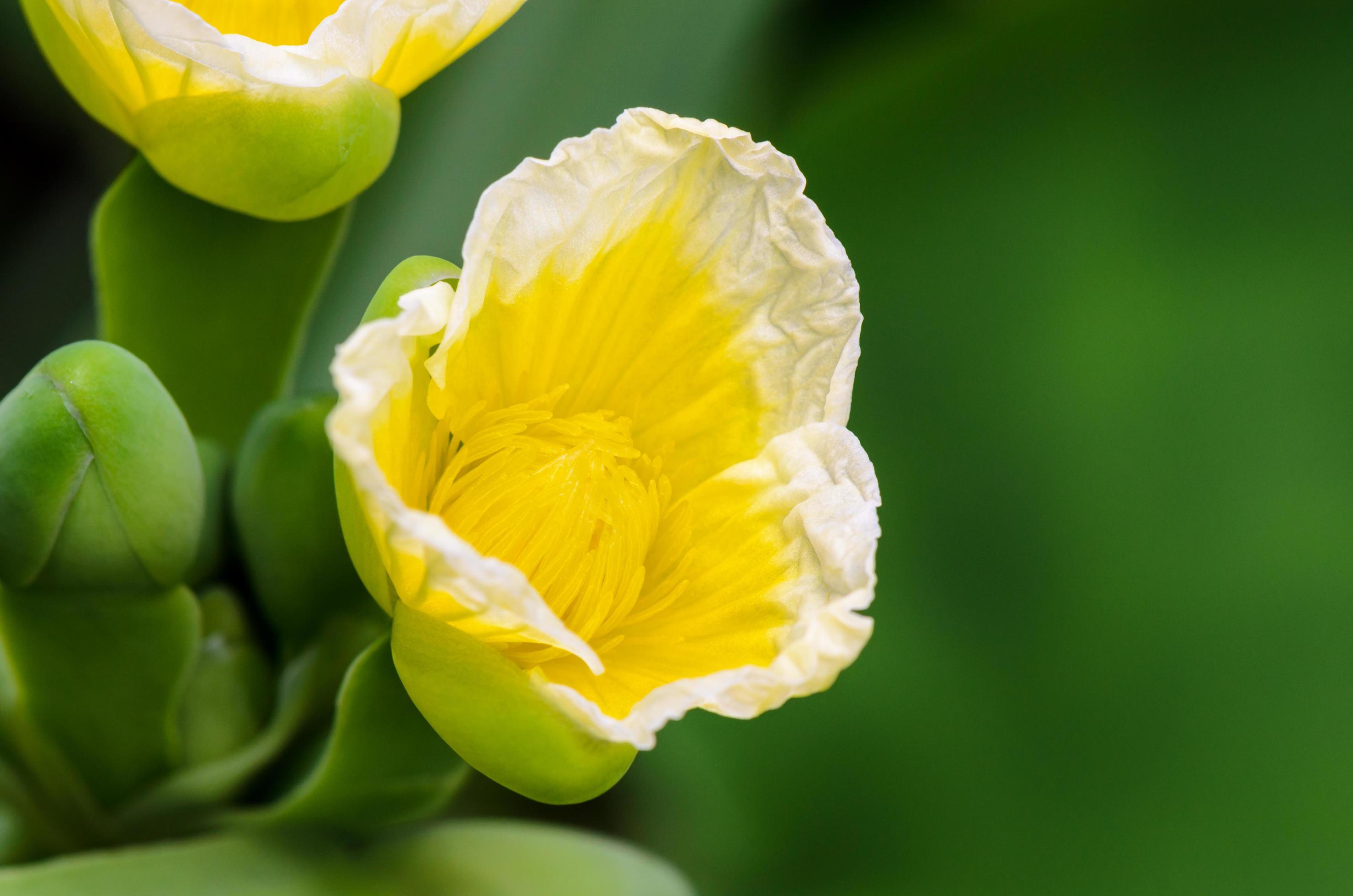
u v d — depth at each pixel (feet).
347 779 0.82
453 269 0.77
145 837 0.86
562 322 0.79
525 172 0.77
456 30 0.82
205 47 0.79
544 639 0.76
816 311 0.79
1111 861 1.00
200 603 0.85
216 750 0.85
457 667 0.76
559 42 1.00
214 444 0.85
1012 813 1.01
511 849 0.88
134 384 0.80
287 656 0.86
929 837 1.02
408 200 0.98
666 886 0.89
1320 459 1.02
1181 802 1.00
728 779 1.03
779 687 0.76
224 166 0.82
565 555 0.78
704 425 0.80
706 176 0.79
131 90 0.82
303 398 0.84
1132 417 1.06
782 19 1.04
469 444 0.78
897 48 1.06
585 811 1.02
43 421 0.79
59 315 1.05
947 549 1.06
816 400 0.79
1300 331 1.05
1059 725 1.02
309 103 0.81
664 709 0.76
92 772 0.85
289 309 0.85
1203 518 1.03
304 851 0.85
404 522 0.74
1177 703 1.01
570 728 0.76
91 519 0.80
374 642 0.80
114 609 0.81
